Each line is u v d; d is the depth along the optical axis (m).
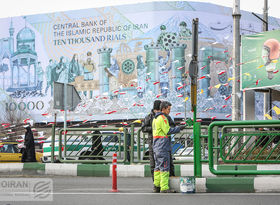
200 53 84.38
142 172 15.79
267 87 22.69
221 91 85.25
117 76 86.19
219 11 86.44
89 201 8.76
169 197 9.31
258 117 88.00
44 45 91.00
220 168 14.95
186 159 17.38
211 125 10.29
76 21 89.62
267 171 10.09
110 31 87.38
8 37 93.00
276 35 22.73
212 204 8.27
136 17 85.88
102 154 16.64
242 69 23.53
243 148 11.15
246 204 8.22
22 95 91.19
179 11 84.75
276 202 8.40
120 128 16.31
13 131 54.91
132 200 8.88
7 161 23.39
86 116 86.31
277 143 10.77
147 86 84.19
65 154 16.67
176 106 82.56
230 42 87.12
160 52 84.44
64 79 89.50
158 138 10.41
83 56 88.88
